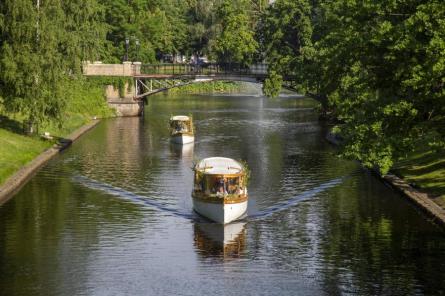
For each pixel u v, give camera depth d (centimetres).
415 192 6369
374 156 5584
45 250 5094
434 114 5378
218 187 5981
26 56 8344
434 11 5175
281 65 13900
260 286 4431
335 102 9075
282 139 10481
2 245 5197
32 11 8362
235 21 17762
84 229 5612
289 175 7569
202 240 5344
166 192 6831
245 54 16462
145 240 5338
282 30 14325
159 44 19700
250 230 5600
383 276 4562
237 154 9038
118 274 4634
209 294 4303
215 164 6350
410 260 4841
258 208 6231
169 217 5984
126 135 10944
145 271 4691
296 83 13538
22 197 6606
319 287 4409
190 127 10412
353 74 8581
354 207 6191
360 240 5284
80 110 12788
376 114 5594
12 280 4519
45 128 10012
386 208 6134
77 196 6662
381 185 7050
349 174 7612
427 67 5044
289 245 5209
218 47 18238
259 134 11106
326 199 6506
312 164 8225
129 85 14125
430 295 4256
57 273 4641
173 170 7938
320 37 13100
